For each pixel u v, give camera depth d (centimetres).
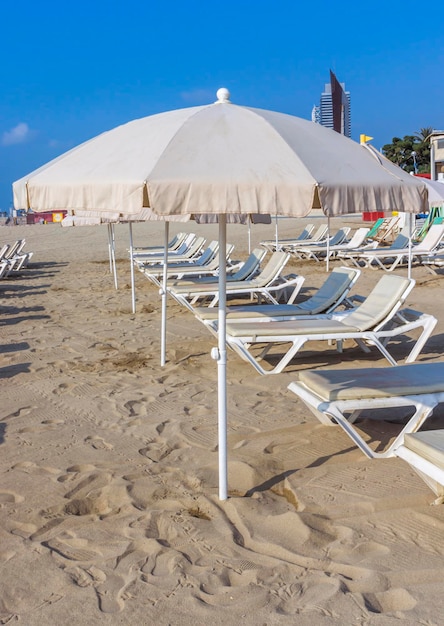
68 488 393
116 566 306
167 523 345
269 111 365
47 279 1608
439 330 834
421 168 7606
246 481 395
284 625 259
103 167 316
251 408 532
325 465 413
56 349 786
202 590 285
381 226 2342
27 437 484
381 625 256
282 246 1917
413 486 378
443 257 1495
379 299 697
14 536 337
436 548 312
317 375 460
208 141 312
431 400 418
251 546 323
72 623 264
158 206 286
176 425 496
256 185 290
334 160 318
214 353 363
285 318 749
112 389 604
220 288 361
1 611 274
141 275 1583
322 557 308
